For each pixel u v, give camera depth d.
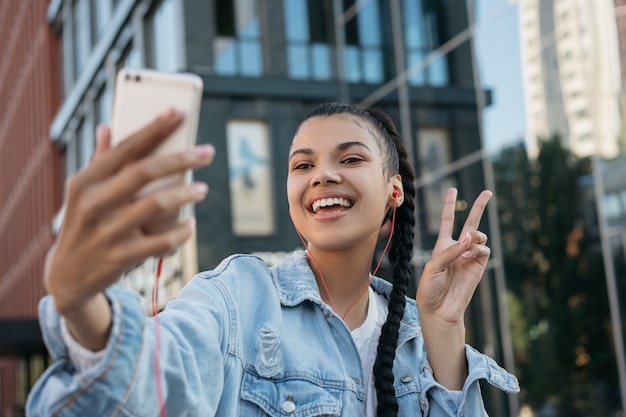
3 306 33.84
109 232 0.80
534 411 7.45
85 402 0.91
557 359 7.21
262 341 1.43
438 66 9.20
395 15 10.09
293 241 12.57
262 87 12.86
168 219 0.85
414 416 1.55
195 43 12.80
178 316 1.18
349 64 11.23
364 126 1.58
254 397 1.38
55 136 22.78
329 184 1.50
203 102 12.66
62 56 22.70
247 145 12.73
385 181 1.59
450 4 8.95
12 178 31.06
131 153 0.81
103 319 0.92
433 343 1.60
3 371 30.92
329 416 1.43
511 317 7.88
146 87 0.90
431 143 9.22
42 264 23.86
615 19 6.57
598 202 6.77
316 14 12.83
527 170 7.70
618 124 6.55
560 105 7.23
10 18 31.67
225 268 1.48
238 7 13.16
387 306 1.69
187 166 0.80
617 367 6.52
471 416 1.53
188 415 1.09
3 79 34.00
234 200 12.48
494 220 8.18
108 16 16.62
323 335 1.51
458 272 1.63
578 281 7.01
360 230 1.51
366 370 1.57
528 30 7.68
